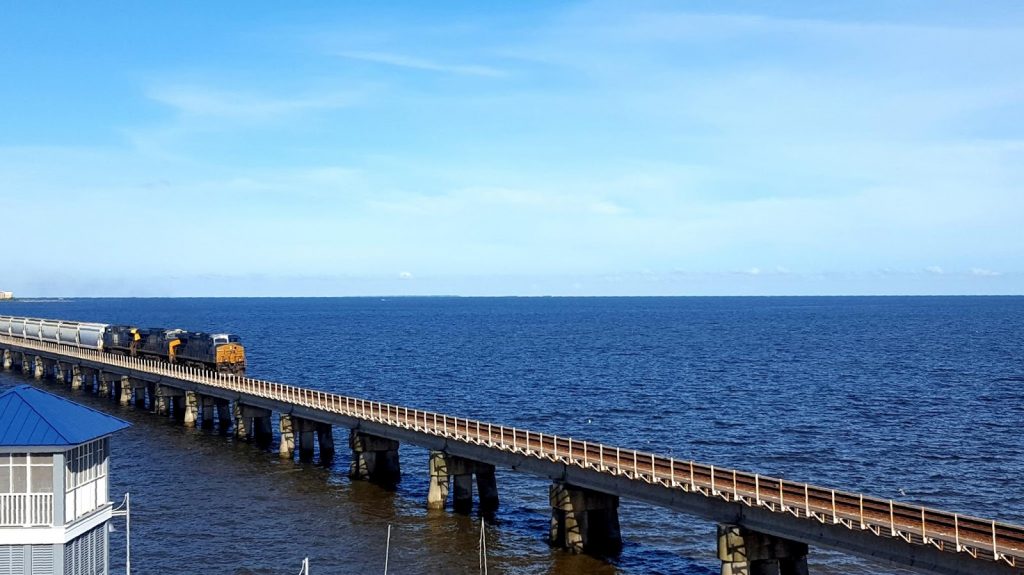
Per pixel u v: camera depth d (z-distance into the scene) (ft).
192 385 309.01
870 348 630.74
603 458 160.45
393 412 216.74
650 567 159.53
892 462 244.22
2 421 101.35
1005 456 252.21
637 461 153.38
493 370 489.67
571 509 166.61
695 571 157.58
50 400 108.27
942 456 252.01
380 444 226.17
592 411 337.31
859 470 235.20
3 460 99.50
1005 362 520.42
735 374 463.01
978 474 230.48
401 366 514.68
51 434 99.60
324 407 236.84
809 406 347.36
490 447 182.50
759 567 138.92
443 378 451.12
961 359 541.75
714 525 186.60
